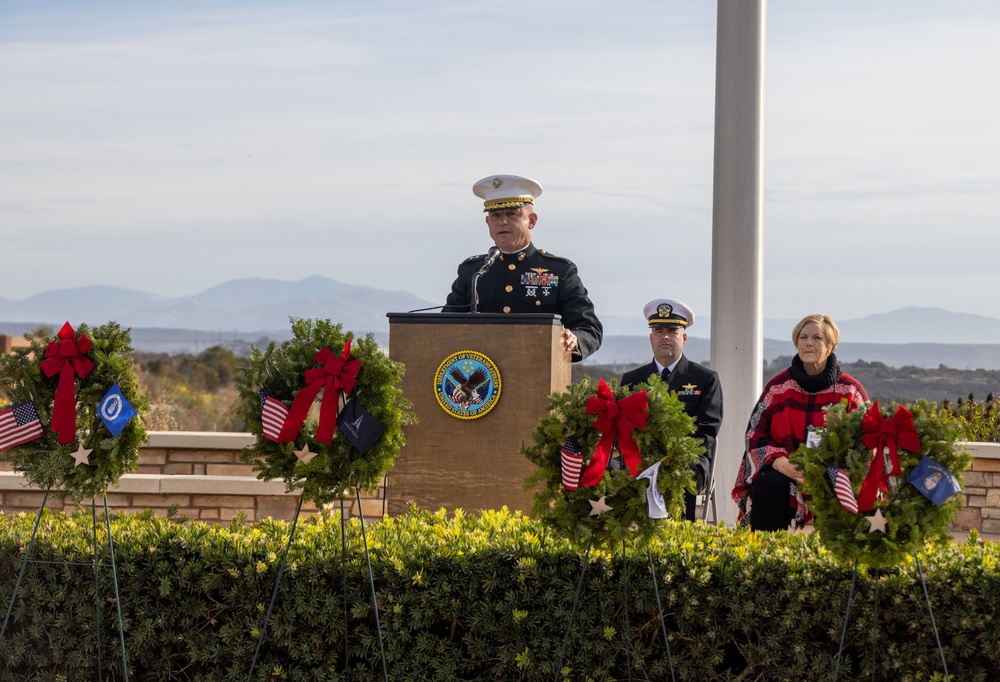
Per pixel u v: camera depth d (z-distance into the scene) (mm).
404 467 6391
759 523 7402
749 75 9609
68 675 5684
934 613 5398
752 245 9617
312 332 5539
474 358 6305
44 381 5625
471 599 5504
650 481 5172
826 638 5527
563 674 5391
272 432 5387
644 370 8469
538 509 5348
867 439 5184
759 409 7727
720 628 5469
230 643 5551
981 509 9898
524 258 7652
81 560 5691
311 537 5949
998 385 41188
